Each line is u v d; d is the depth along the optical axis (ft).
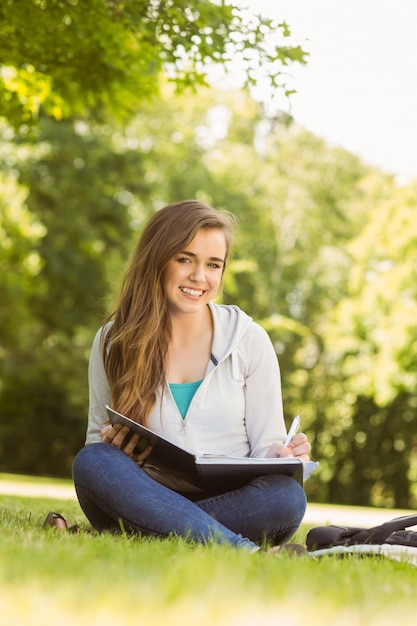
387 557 10.47
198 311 13.07
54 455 88.48
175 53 27.40
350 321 75.72
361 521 31.12
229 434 12.84
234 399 12.87
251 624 5.86
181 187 85.05
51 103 32.81
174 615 5.85
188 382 13.05
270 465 11.76
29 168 70.23
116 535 11.41
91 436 13.48
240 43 24.76
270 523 11.82
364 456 82.28
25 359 80.23
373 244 75.82
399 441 80.94
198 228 12.80
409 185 74.84
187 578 7.07
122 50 27.73
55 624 5.53
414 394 78.89
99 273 74.95
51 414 87.61
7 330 76.23
